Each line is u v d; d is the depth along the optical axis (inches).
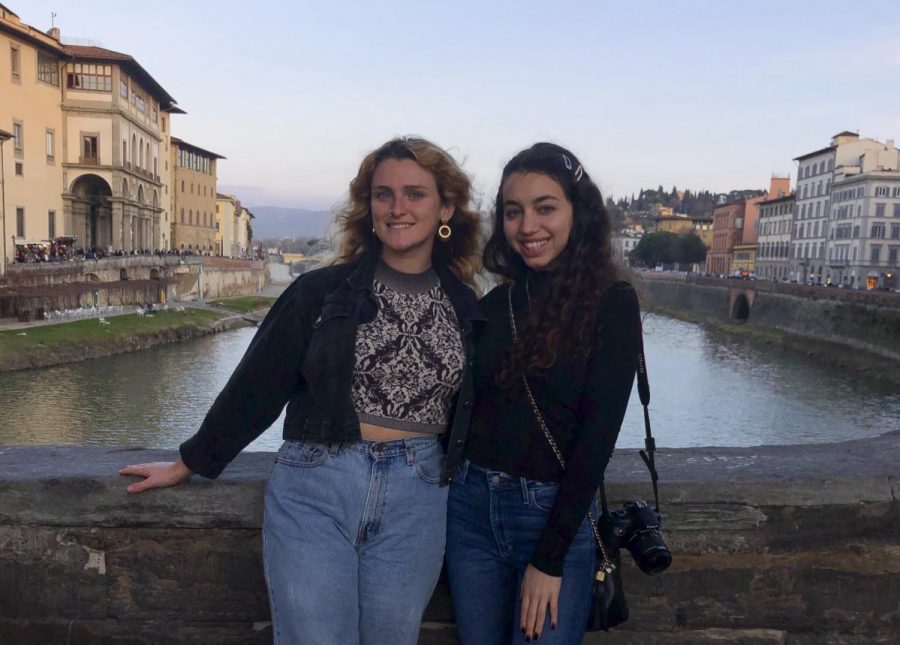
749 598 114.2
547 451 89.6
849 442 134.1
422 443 90.4
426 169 91.7
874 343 1793.8
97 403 1105.4
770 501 112.0
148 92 2539.4
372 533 88.5
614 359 86.0
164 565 114.7
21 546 115.2
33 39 1913.1
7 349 1325.0
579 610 90.3
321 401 87.4
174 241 3272.6
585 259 89.2
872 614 114.6
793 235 3427.7
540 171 89.5
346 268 93.4
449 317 92.3
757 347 2090.3
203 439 92.6
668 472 115.8
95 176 2199.8
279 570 86.9
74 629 116.3
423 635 114.7
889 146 2930.6
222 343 1866.4
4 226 1708.9
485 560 93.7
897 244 2773.1
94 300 1929.1
